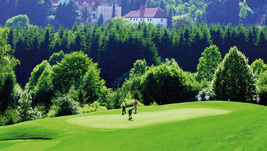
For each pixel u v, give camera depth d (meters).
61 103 65.31
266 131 26.14
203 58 156.50
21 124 43.56
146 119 44.00
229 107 56.97
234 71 84.62
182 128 32.69
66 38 197.50
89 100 93.19
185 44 197.75
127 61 179.50
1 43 90.19
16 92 82.75
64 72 113.50
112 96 85.12
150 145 27.66
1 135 38.31
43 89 96.75
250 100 84.69
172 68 102.69
